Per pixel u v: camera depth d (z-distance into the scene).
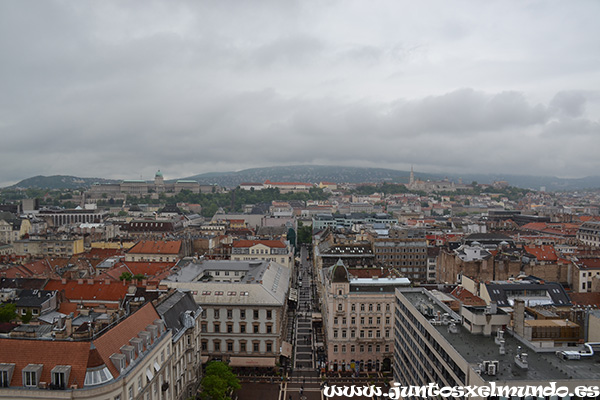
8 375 83.44
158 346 104.44
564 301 165.50
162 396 106.44
